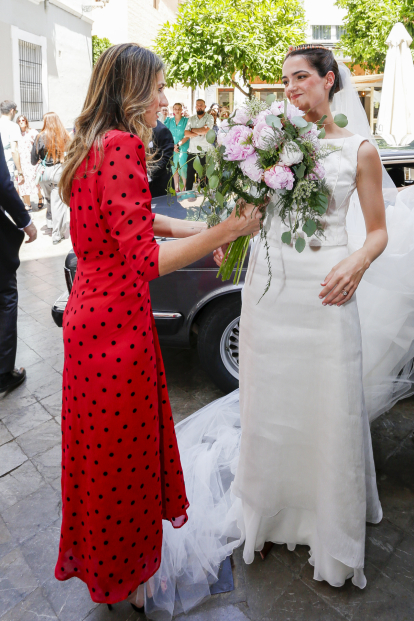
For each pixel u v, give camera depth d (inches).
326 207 61.8
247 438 77.7
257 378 74.5
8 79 395.5
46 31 451.2
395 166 132.4
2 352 133.2
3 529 90.5
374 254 67.7
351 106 78.5
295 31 373.7
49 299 201.0
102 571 66.2
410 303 95.3
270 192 60.5
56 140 273.4
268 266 69.1
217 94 792.3
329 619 71.6
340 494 71.4
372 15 462.9
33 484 102.0
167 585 76.1
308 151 59.2
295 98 70.5
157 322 119.4
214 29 342.6
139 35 684.7
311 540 79.7
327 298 66.4
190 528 84.2
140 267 55.1
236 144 58.7
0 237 126.6
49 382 141.6
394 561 81.2
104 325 59.6
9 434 118.8
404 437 112.0
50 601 76.4
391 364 100.2
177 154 263.6
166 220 77.3
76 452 65.1
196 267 115.6
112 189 54.5
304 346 70.7
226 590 76.5
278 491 76.9
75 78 519.2
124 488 64.1
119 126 58.4
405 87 189.6
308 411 73.1
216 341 121.7
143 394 62.8
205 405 127.3
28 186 358.9
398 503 93.4
